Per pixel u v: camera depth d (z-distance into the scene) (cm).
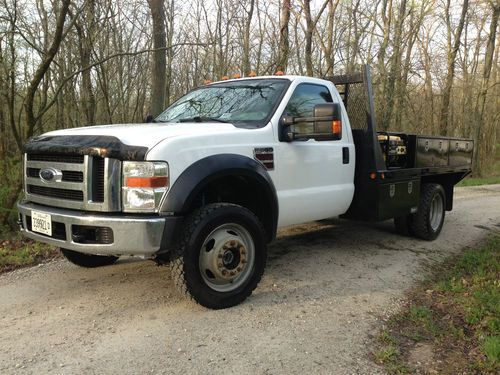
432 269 562
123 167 363
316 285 482
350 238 686
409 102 2472
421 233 683
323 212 525
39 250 565
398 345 361
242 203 466
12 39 733
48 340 348
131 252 361
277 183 460
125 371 308
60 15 633
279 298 440
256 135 439
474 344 363
